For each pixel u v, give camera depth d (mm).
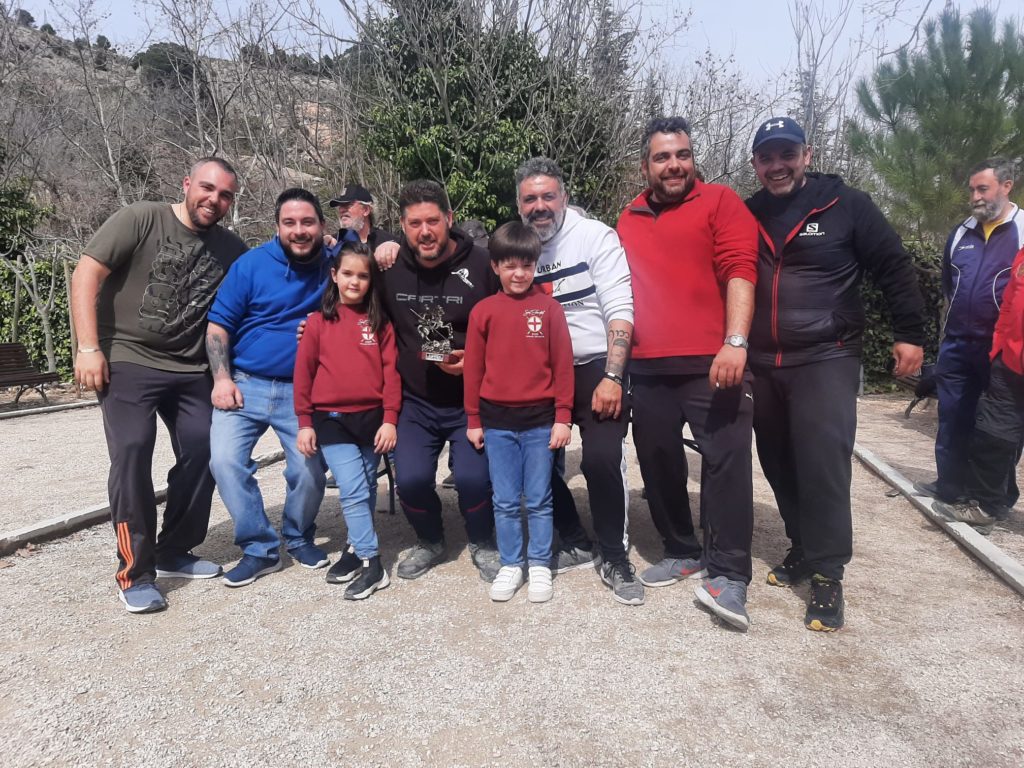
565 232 3357
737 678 2637
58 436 8109
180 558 3727
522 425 3330
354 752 2264
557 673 2686
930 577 3605
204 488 3619
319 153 14500
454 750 2264
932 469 5824
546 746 2270
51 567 3885
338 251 3443
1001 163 4402
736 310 2930
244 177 14398
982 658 2768
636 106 14070
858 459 6309
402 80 13992
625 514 3359
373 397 3449
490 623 3113
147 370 3402
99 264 3271
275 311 3559
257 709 2496
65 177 19016
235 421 3568
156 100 18188
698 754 2221
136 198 17250
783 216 3090
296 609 3293
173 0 13531
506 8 13180
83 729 2395
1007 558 3682
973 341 4457
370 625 3115
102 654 2891
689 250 3105
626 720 2395
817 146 11359
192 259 3502
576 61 13484
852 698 2506
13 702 2553
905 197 9039
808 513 3031
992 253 4410
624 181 14539
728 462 3057
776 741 2277
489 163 13133
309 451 3490
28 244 14273
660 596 3371
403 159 13656
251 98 14492
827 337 3014
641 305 3223
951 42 8508
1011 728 2324
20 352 10391
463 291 3488
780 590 3438
